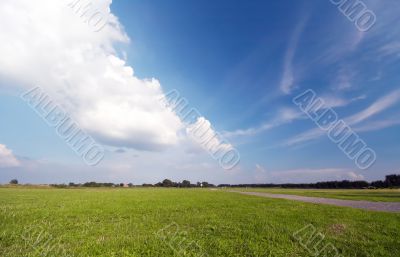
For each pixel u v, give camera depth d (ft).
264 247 38.58
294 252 36.73
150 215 67.56
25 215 61.21
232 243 40.06
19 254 32.35
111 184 456.04
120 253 34.24
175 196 152.56
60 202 100.17
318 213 74.08
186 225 54.49
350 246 39.45
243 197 151.23
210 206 93.04
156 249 36.52
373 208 91.61
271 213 74.13
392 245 40.06
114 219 60.54
